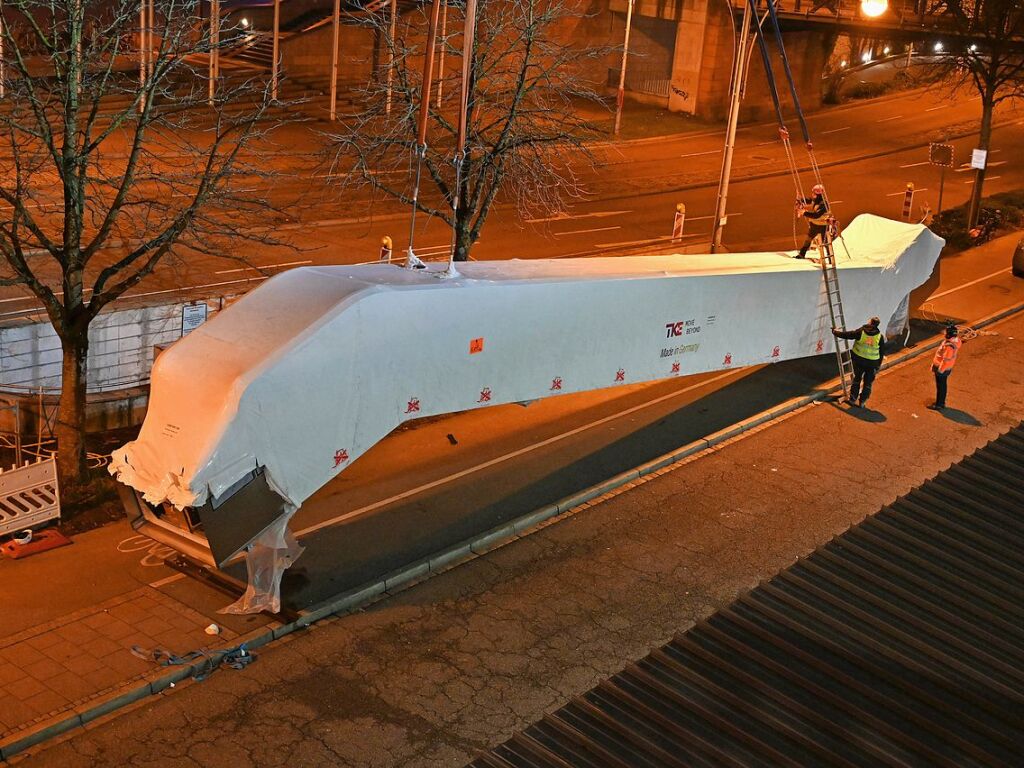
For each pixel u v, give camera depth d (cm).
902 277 2559
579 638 1559
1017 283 3372
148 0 3191
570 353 1873
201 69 5025
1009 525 1180
